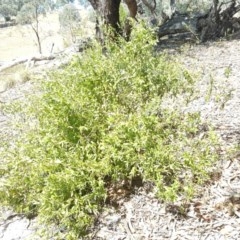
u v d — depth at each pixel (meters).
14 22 56.31
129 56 2.87
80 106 2.63
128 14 11.04
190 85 3.29
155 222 2.40
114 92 2.84
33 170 2.50
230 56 6.50
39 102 2.87
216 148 2.92
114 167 2.51
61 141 2.49
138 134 2.45
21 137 2.94
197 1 17.91
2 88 7.82
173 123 2.80
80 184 2.33
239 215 2.36
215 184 2.62
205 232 2.27
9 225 2.62
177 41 9.91
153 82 2.86
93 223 2.45
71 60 2.99
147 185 2.68
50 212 2.29
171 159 2.47
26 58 12.44
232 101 3.86
